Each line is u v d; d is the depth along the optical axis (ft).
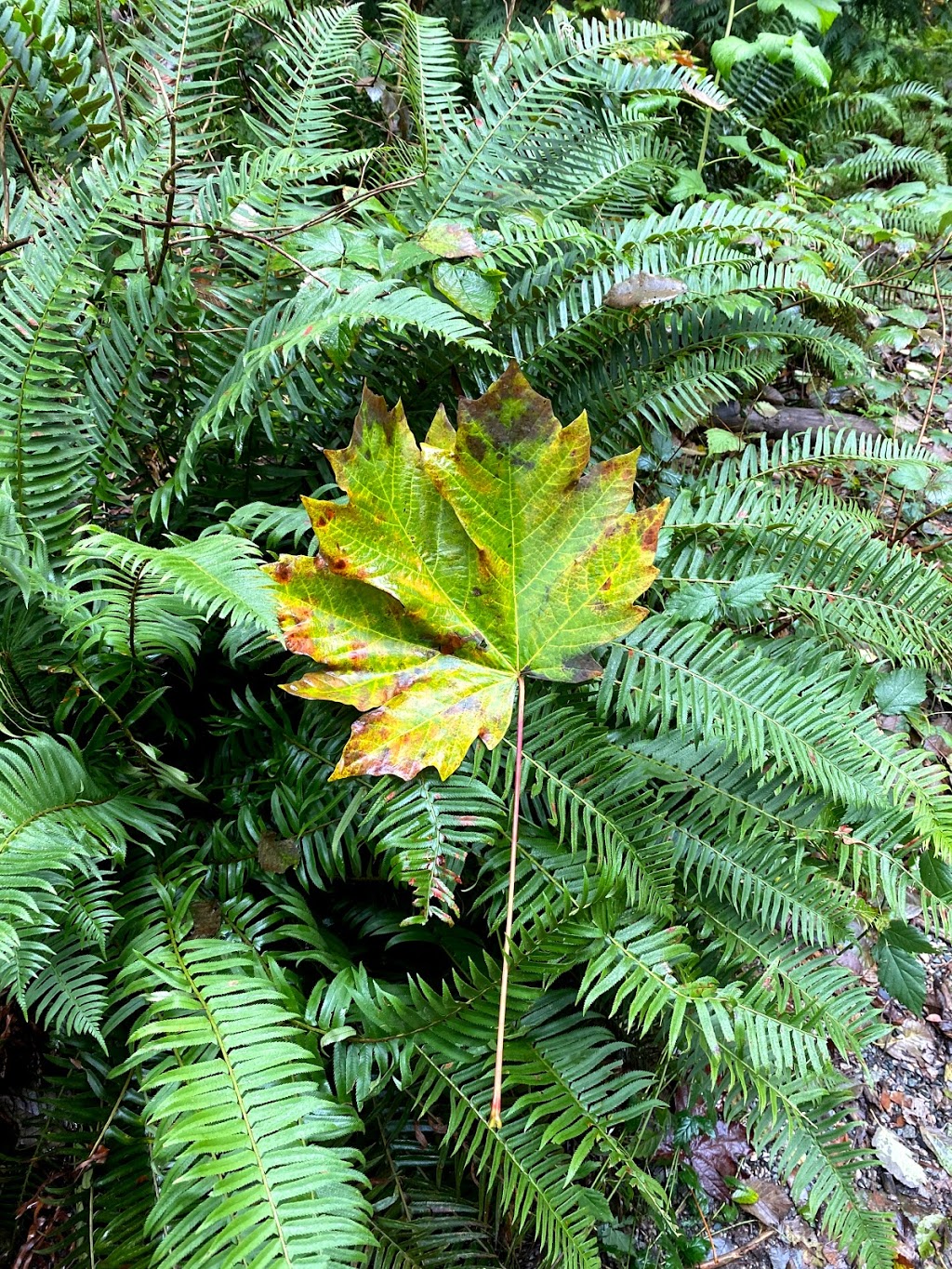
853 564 2.97
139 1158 2.18
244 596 1.97
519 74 3.35
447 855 2.23
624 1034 2.85
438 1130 2.53
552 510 2.11
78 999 2.08
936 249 4.67
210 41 3.14
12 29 2.76
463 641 2.19
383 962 2.63
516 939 2.45
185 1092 1.87
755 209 3.14
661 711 2.66
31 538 2.47
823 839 2.66
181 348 2.75
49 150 3.13
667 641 2.67
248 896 2.39
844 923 2.60
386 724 2.12
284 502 2.89
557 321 2.97
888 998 3.28
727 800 2.62
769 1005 2.58
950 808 2.49
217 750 2.68
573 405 3.21
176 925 2.24
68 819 2.08
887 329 4.23
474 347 2.25
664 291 2.83
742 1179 2.88
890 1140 2.99
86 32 3.78
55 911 2.15
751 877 2.61
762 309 3.26
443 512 2.13
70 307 2.50
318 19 3.36
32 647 2.37
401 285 2.86
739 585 2.74
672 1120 2.84
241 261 2.80
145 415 2.70
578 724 2.56
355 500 2.09
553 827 2.56
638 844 2.47
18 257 2.72
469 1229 2.50
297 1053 1.98
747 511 3.06
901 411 4.62
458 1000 2.32
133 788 2.40
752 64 5.39
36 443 2.46
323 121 3.25
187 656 2.25
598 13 5.13
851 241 4.72
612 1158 2.29
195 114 3.18
